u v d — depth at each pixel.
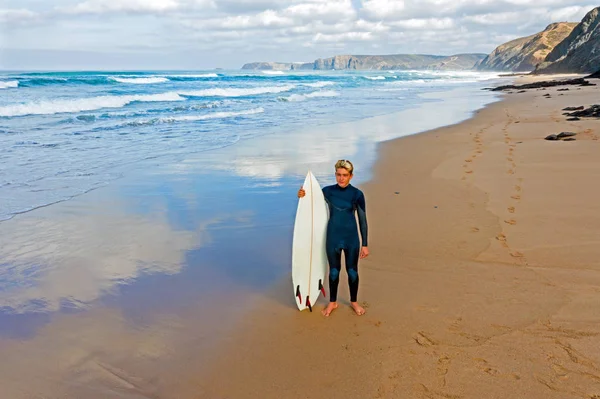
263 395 2.94
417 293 4.17
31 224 6.17
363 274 4.59
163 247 5.43
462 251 5.02
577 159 8.91
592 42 84.56
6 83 31.17
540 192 6.93
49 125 15.21
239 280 4.59
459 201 6.78
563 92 29.94
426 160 9.76
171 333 3.67
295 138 13.12
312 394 2.93
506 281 4.30
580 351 3.21
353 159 10.09
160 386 3.06
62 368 3.26
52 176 8.62
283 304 4.11
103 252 5.29
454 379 2.99
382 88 42.47
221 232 5.89
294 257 3.90
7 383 3.10
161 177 8.65
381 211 6.46
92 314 3.99
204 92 29.88
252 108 21.86
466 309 3.86
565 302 3.87
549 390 2.85
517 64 172.50
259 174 8.89
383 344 3.43
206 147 11.73
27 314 3.99
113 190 7.77
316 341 3.50
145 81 45.28
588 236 5.18
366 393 2.92
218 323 3.80
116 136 13.34
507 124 15.02
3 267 4.90
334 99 28.20
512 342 3.36
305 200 4.02
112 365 3.29
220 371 3.19
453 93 34.59
